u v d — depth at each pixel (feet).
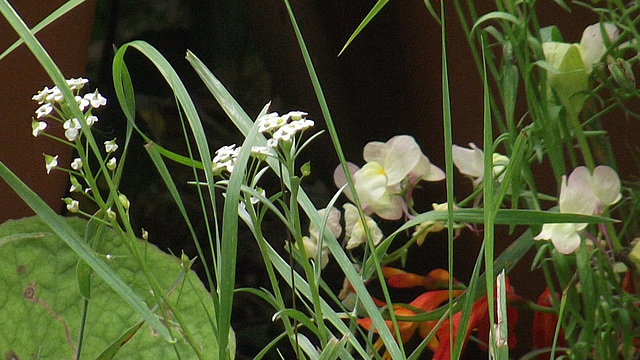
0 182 4.00
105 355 2.51
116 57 2.54
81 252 2.40
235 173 2.42
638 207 2.92
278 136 2.46
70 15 4.07
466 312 2.52
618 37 2.84
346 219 3.04
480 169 3.04
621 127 3.86
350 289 2.98
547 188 4.22
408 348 4.29
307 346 2.56
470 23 4.61
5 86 3.98
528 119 4.42
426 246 4.72
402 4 4.93
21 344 2.79
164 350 2.79
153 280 2.48
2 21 3.95
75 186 2.50
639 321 2.84
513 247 2.90
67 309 2.80
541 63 2.75
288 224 2.51
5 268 2.79
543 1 4.26
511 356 4.40
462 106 4.86
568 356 2.86
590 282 2.77
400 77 5.09
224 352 2.39
